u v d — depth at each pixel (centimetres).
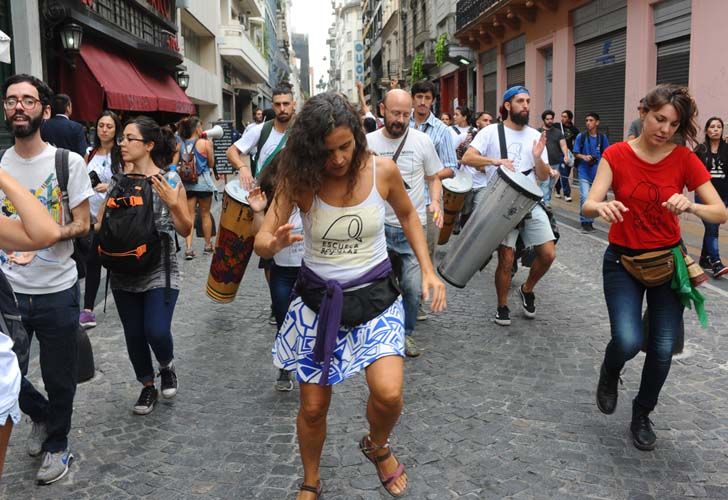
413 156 482
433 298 291
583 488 315
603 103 1591
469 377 458
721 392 422
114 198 387
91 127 1273
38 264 322
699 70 1141
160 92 1791
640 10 1352
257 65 4212
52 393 327
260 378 467
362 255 280
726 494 308
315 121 255
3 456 234
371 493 316
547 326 572
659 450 351
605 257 361
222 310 645
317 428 287
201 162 914
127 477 332
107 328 582
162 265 400
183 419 399
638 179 335
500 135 572
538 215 560
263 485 324
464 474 329
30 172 329
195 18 2711
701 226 1028
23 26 1061
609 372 364
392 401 266
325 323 274
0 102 1005
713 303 623
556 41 1844
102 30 1412
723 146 739
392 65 4938
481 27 2397
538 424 383
